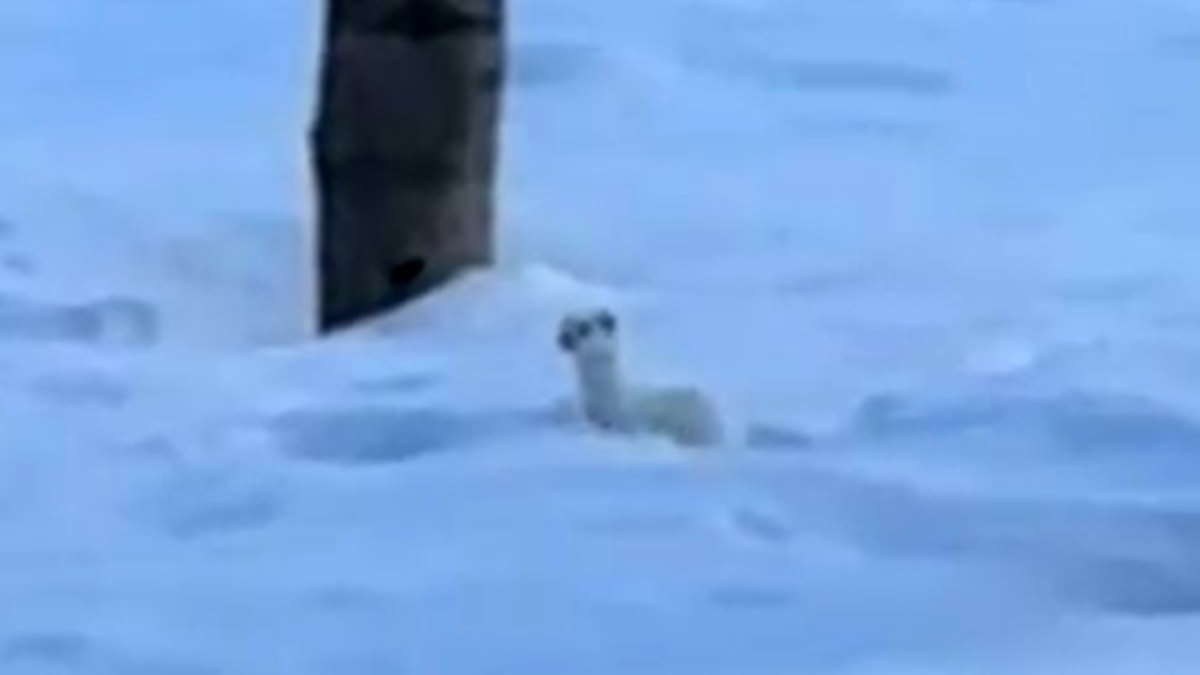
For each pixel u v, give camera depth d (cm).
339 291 3731
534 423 3156
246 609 2578
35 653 2481
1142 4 6366
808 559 2698
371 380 3375
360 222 3719
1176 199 4647
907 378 3366
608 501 2848
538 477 2922
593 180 4669
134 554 2745
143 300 3819
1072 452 3056
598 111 5253
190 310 3897
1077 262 4150
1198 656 2462
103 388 3344
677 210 4456
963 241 4291
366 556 2714
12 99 5266
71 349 3556
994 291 3959
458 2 3719
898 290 3962
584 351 3125
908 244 4272
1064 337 3628
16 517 2861
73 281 3994
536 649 2478
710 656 2464
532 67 5478
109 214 4300
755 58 5712
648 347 3534
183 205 4378
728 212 4450
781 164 4844
